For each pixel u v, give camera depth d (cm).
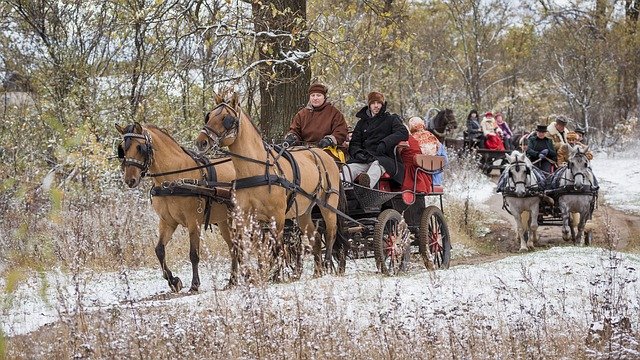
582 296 1077
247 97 1961
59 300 905
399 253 1212
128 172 1215
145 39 1911
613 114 4856
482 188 2852
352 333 827
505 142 3806
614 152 4362
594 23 4900
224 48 1775
